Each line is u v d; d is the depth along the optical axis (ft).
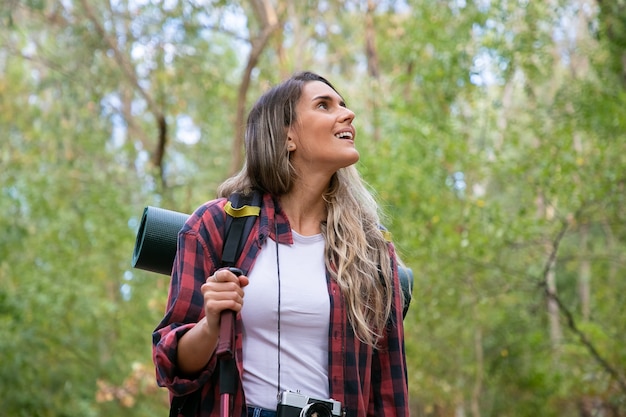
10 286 47.11
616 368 41.91
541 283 39.17
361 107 49.85
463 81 41.37
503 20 40.52
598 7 41.04
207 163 66.64
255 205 9.24
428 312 40.68
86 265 49.11
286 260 9.10
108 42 51.26
